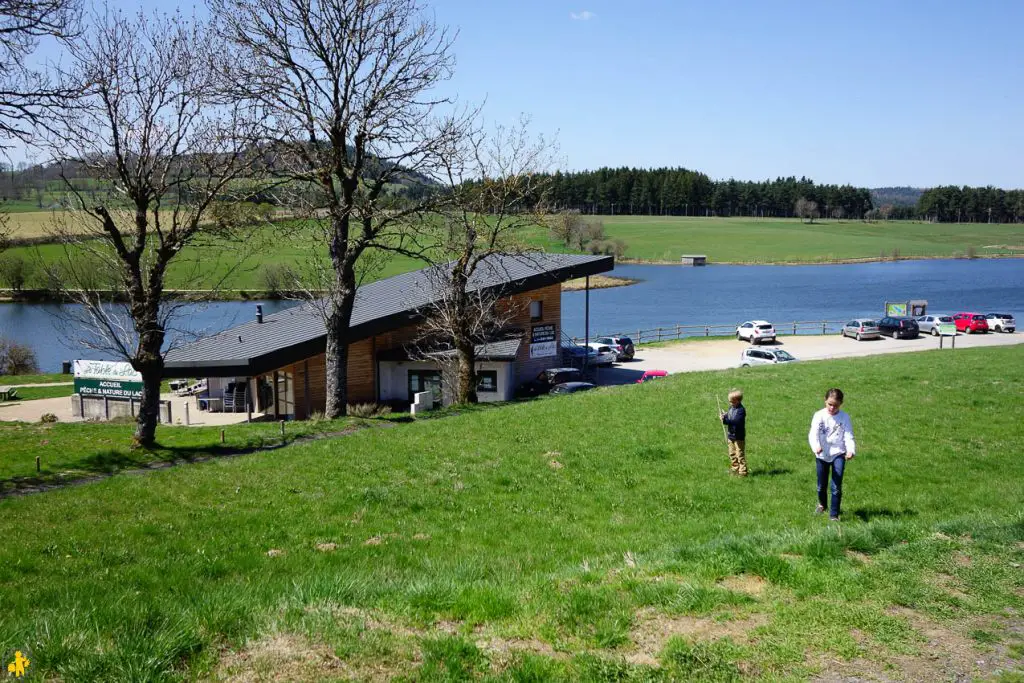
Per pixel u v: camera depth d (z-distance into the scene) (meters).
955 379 26.44
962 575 8.56
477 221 31.39
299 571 10.48
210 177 23.50
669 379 32.56
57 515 14.45
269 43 26.70
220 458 21.27
